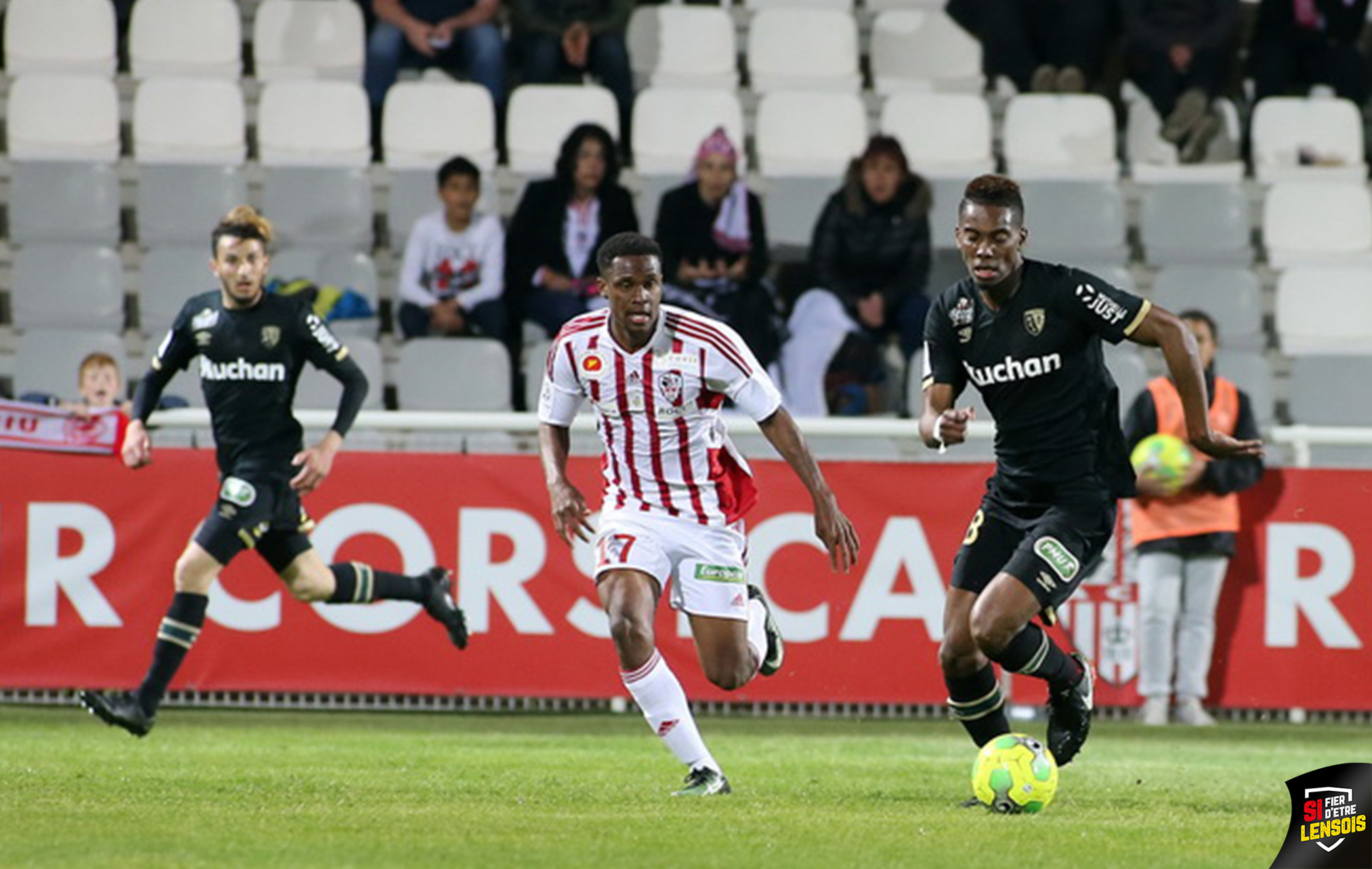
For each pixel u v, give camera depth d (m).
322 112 52.44
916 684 36.84
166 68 54.00
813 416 46.16
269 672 36.59
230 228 29.86
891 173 47.03
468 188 46.59
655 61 55.41
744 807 21.78
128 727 30.00
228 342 30.14
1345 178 55.00
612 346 22.89
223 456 30.72
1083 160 54.09
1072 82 54.66
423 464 36.62
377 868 15.98
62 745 30.98
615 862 16.50
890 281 47.34
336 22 54.81
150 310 48.53
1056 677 23.25
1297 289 51.53
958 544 36.91
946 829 19.66
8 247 50.88
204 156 52.00
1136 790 25.42
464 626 34.81
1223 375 48.50
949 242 51.31
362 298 47.25
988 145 53.94
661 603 37.19
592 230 47.22
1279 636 37.34
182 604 30.14
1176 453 35.50
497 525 36.69
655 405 22.94
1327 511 37.25
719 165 46.25
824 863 16.67
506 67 54.59
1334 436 37.31
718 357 22.77
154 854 16.66
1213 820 21.31
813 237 47.56
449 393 46.00
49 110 52.03
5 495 36.31
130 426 30.89
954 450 37.81
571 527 23.14
